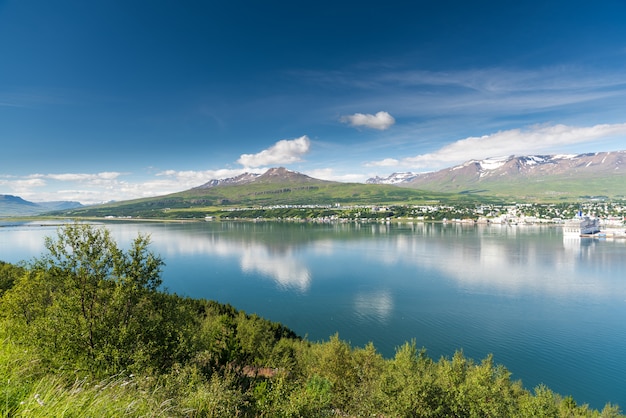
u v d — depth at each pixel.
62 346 19.48
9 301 28.44
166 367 21.59
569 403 46.25
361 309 95.31
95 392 9.37
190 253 186.88
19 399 8.08
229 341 32.41
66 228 23.06
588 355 67.81
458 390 36.31
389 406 33.12
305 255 177.88
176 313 25.17
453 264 151.12
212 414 13.74
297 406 20.50
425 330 80.81
